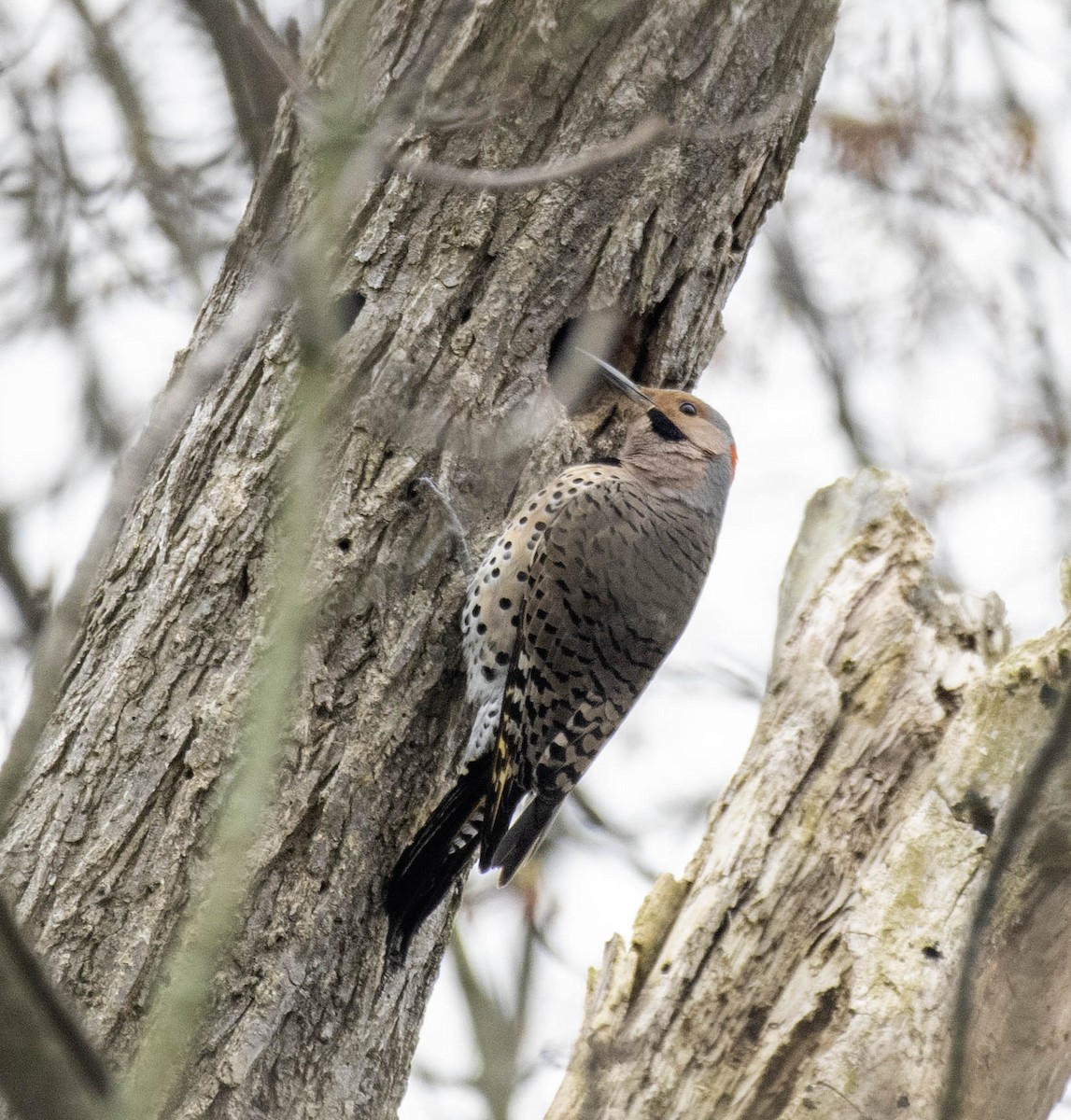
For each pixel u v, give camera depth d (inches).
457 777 402.6
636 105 417.4
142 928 354.3
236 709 367.6
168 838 360.2
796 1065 345.7
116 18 529.3
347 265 403.9
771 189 449.7
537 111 413.1
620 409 488.4
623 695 460.8
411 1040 397.4
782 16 430.3
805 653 392.5
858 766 376.2
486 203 409.1
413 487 398.3
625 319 443.5
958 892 351.3
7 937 193.6
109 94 534.0
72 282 534.6
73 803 364.5
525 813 441.4
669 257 430.0
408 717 391.9
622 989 362.3
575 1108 353.7
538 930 525.7
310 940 369.7
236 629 375.6
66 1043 195.0
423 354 401.4
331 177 277.1
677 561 471.5
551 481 433.4
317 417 261.7
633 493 466.3
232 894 223.8
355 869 378.9
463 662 405.1
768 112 423.8
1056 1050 345.4
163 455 394.6
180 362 408.8
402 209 406.9
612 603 449.4
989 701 365.7
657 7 420.8
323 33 418.6
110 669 375.6
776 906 361.7
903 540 406.3
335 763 379.6
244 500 382.9
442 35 332.8
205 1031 356.8
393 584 391.9
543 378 415.8
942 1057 339.6
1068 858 340.8
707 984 356.8
